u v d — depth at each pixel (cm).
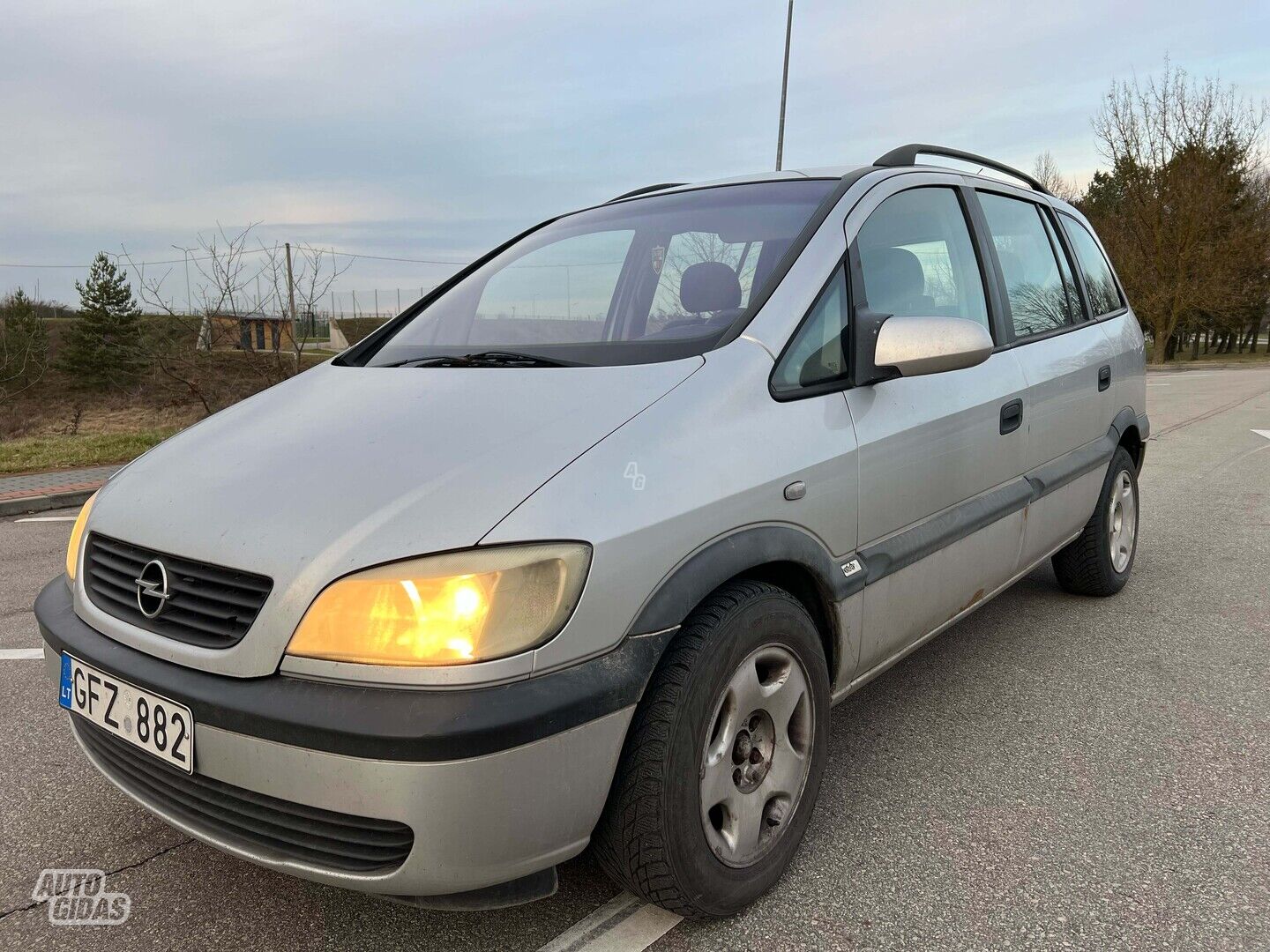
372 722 146
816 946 187
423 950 189
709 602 185
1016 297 328
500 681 150
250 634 159
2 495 786
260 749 154
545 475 167
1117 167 3428
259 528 168
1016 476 306
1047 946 186
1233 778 254
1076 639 370
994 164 359
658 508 173
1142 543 531
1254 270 3634
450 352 251
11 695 335
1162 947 185
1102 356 382
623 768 171
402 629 150
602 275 268
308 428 204
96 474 920
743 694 188
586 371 207
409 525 158
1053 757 269
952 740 282
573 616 157
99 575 192
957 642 371
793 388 214
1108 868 212
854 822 235
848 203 255
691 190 302
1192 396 1606
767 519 195
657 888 178
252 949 191
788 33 1664
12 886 215
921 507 251
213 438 217
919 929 192
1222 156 3634
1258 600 417
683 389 195
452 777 146
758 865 197
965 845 223
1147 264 3403
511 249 315
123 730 175
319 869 156
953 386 269
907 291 264
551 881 168
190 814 172
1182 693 315
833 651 225
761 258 238
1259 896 200
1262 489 691
